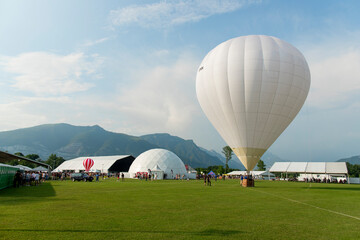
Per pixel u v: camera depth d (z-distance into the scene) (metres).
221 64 33.34
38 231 9.80
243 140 33.66
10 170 33.41
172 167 81.88
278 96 32.03
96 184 41.19
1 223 10.99
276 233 10.18
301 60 33.53
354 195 26.14
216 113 34.84
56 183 43.53
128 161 111.88
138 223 11.38
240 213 14.23
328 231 10.66
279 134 34.50
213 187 36.22
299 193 27.67
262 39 33.88
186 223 11.53
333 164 82.44
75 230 10.04
